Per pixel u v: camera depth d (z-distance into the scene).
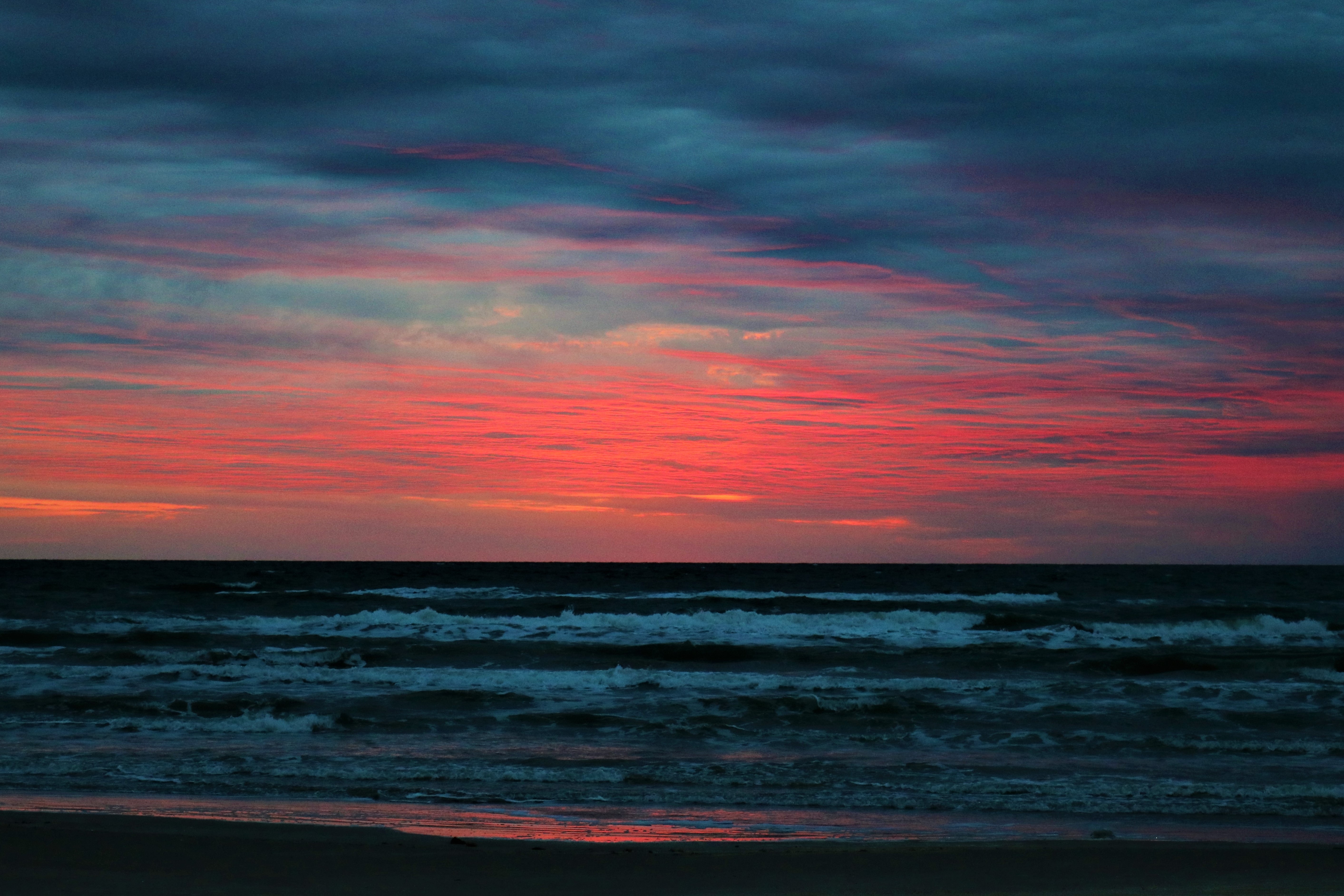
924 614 35.19
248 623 32.41
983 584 68.19
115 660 23.61
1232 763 14.03
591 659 25.22
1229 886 7.81
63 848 8.46
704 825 10.53
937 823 10.83
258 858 8.39
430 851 8.80
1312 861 8.75
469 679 20.52
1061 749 14.94
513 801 11.62
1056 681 21.70
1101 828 10.66
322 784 12.34
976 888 7.75
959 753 14.70
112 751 14.27
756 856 8.80
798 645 27.72
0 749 14.36
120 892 7.25
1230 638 31.45
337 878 7.84
